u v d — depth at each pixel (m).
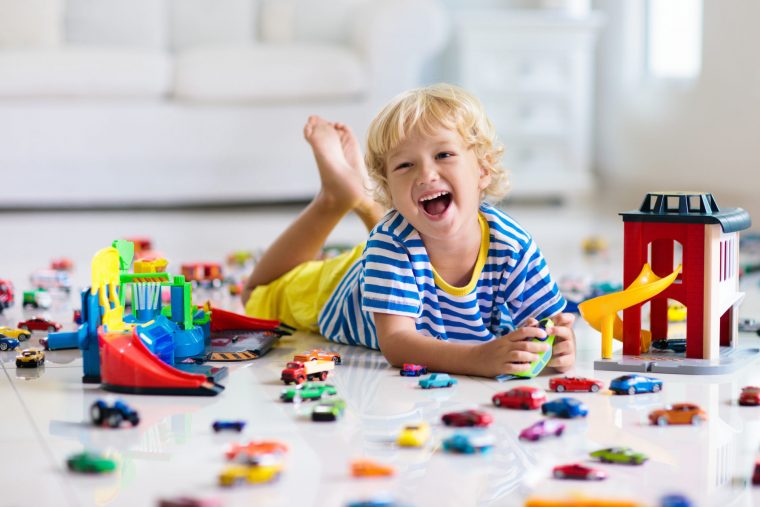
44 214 3.87
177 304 1.46
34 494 0.91
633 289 1.40
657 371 1.38
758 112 3.54
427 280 1.45
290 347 1.60
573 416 1.15
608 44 4.73
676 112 4.11
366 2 4.29
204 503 0.85
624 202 4.33
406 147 1.40
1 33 3.98
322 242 1.79
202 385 1.27
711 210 1.44
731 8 3.67
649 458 1.01
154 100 3.90
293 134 3.95
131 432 1.11
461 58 4.35
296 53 3.94
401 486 0.93
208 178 3.95
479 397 1.25
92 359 1.34
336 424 1.13
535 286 1.49
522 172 4.39
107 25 4.20
